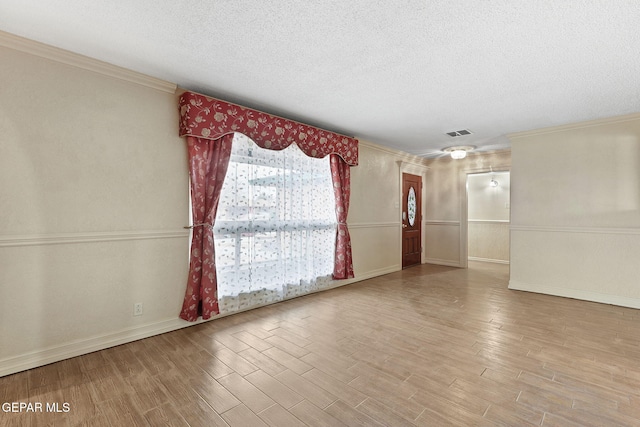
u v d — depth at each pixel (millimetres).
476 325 2930
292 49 2188
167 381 1965
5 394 1822
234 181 3182
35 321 2148
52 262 2219
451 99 3109
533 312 3318
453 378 1993
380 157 5242
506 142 4918
